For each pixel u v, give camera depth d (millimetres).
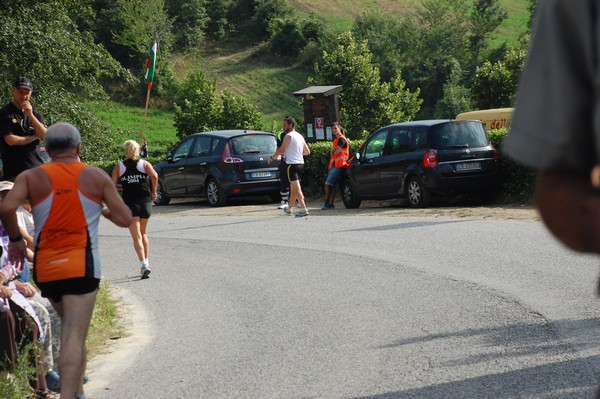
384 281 11953
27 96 11102
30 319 7359
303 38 115688
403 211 20703
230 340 9273
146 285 13383
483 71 50562
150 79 30031
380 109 43844
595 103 1565
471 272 12023
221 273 13922
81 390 6664
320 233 17750
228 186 27094
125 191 14023
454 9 129500
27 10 34719
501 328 8641
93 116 39062
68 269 6543
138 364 8562
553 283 10758
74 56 35781
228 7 125375
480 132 21688
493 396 6457
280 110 102812
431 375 7184
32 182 6691
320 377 7449
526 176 21219
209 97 54094
